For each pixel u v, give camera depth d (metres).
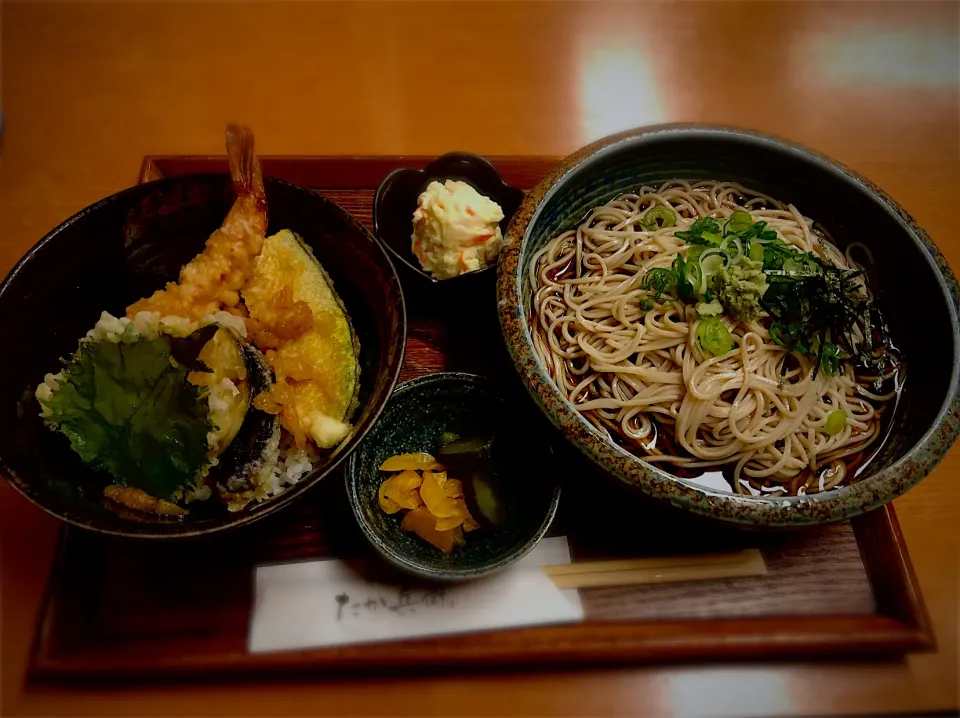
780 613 0.34
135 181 0.45
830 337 0.37
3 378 0.31
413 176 0.42
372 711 0.32
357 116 0.48
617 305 0.38
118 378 0.33
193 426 0.32
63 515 0.28
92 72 0.49
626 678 0.33
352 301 0.37
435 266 0.40
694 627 0.33
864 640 0.33
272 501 0.29
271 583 0.33
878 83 0.53
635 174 0.42
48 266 0.33
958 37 0.56
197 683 0.32
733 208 0.42
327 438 0.33
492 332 0.41
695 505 0.30
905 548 0.35
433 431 0.38
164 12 0.52
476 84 0.51
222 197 0.36
